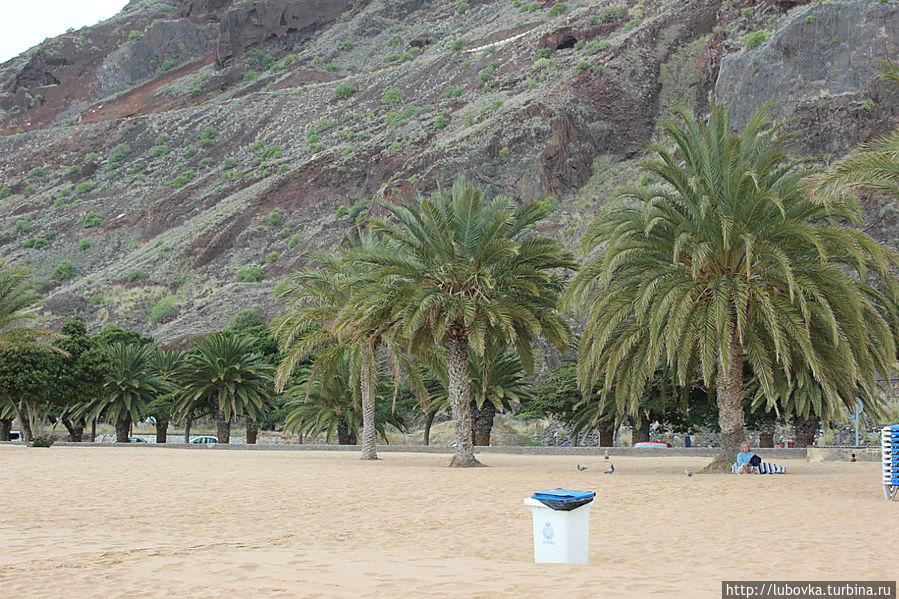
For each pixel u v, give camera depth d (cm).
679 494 1822
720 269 2473
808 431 4341
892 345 2383
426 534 1245
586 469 2803
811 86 10269
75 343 5972
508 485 2116
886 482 1631
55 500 1691
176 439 8656
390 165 15912
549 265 3092
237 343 6003
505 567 905
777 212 2380
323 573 853
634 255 2519
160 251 16238
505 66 18962
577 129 14238
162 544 1098
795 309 2352
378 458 3912
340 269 3656
